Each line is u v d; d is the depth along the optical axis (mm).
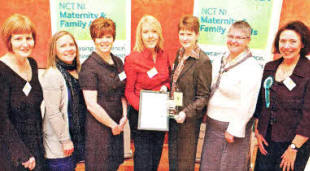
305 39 1522
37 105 1593
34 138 1617
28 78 1554
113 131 1751
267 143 1764
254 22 1970
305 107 1553
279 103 1646
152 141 1875
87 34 2045
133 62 1652
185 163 1878
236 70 1556
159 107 1729
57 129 1607
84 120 1760
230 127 1626
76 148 1780
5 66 1472
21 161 1585
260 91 1753
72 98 1648
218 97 1667
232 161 1757
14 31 1463
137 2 2127
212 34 2037
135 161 1899
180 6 2141
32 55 2064
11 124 1524
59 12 1989
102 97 1671
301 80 1551
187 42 1560
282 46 1574
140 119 1739
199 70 1581
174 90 1689
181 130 1792
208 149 1811
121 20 2076
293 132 1640
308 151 1643
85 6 1997
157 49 1700
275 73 1664
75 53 1641
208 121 1790
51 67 1571
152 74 1669
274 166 1771
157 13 2162
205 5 1995
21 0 1995
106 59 1679
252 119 1770
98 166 1810
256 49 2021
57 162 1692
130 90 1735
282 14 2012
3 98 1469
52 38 1571
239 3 1949
